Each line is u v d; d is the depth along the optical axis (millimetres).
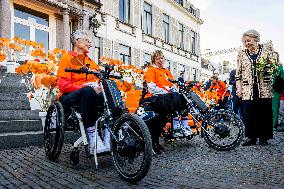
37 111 6789
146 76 5629
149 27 23062
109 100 3670
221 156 4754
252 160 4395
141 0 21609
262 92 5773
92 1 15859
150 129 5156
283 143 6105
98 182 3268
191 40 29828
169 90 5695
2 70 10258
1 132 5797
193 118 5602
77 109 4051
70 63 4262
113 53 18438
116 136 3498
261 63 5789
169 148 5613
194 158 4613
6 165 4039
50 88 6180
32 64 6039
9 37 12219
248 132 5887
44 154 4859
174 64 26312
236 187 3045
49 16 14625
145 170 3102
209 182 3240
